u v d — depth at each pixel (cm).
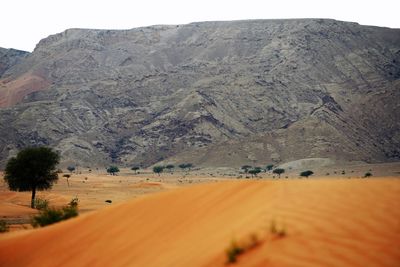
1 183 10825
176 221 1280
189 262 927
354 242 771
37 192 8731
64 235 1578
